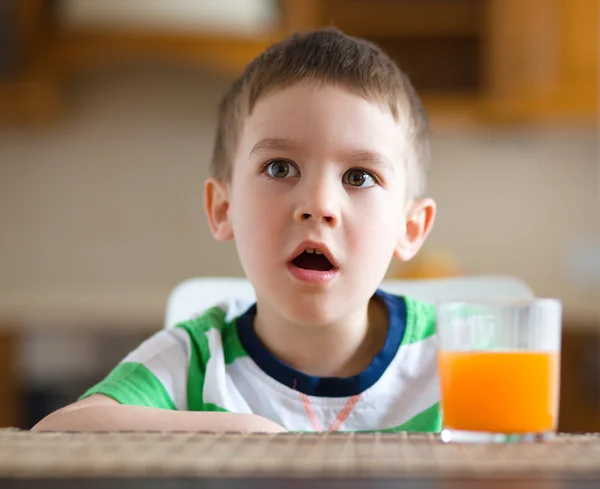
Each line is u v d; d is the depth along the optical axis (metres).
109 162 3.60
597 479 0.42
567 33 3.36
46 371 3.24
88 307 3.02
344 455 0.48
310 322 0.89
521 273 3.56
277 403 0.96
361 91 0.92
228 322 1.04
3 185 3.58
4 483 0.40
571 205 3.58
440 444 0.53
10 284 3.55
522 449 0.52
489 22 3.47
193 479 0.41
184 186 3.59
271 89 0.92
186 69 3.61
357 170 0.91
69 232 3.58
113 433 0.56
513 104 3.38
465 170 3.59
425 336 1.01
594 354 3.04
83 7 3.34
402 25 3.62
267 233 0.89
